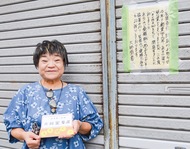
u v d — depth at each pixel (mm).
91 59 1831
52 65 1699
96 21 1798
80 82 1887
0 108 2262
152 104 1636
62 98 1723
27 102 1759
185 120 1541
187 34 1520
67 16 1906
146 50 1632
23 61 2115
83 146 1784
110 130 1774
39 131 1639
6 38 2203
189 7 1505
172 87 1568
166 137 1598
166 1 1559
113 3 1729
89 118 1753
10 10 2164
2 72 2244
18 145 2176
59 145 1652
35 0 2035
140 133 1679
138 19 1645
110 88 1765
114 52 1740
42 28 2018
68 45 1916
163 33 1575
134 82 1688
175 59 1551
